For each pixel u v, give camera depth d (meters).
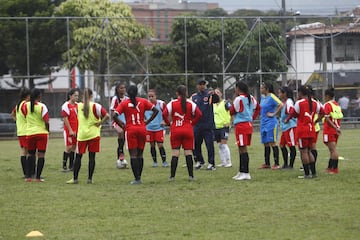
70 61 42.94
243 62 44.31
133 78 43.03
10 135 41.47
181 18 43.47
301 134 16.31
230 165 20.20
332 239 9.52
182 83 43.34
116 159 23.41
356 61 46.31
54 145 32.34
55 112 42.34
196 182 16.05
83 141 16.14
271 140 19.02
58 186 15.72
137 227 10.62
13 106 41.91
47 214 11.95
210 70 44.25
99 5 48.88
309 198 13.11
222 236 9.84
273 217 11.23
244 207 12.25
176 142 16.34
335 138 17.34
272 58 44.50
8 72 43.03
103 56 42.78
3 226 10.91
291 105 16.56
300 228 10.30
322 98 45.03
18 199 13.67
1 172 19.36
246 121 16.25
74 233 10.27
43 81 42.53
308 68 45.44
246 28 44.50
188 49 44.38
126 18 42.97
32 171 17.06
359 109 44.72
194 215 11.58
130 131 15.82
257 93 44.25
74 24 43.41
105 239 9.80
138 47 43.34
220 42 44.28
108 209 12.33
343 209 11.81
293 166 19.59
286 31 46.19
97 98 42.53
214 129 20.03
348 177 16.45
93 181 16.69
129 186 15.52
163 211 12.02
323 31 45.88
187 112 16.27
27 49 41.75
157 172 18.80
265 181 15.95
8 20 42.44
